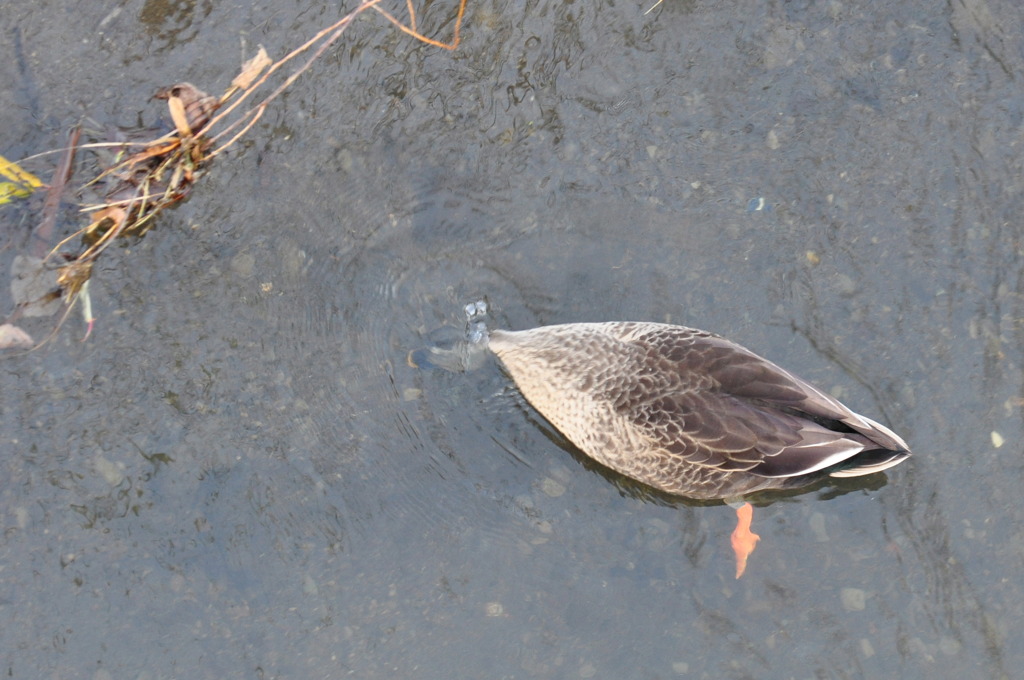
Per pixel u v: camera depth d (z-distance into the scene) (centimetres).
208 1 959
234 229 865
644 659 715
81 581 732
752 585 742
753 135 911
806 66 942
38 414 786
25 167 870
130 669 705
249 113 912
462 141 909
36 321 818
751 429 752
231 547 750
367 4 923
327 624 724
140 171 872
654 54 949
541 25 958
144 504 761
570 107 926
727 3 960
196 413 793
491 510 774
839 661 711
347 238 868
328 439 791
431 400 814
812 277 849
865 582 739
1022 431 782
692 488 778
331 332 831
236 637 719
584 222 879
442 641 719
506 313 858
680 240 869
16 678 699
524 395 831
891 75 936
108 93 912
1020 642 714
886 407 800
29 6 950
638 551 759
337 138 907
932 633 718
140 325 822
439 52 948
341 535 758
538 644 718
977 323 826
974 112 915
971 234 862
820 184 888
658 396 772
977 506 760
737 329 835
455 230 876
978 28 952
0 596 725
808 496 785
